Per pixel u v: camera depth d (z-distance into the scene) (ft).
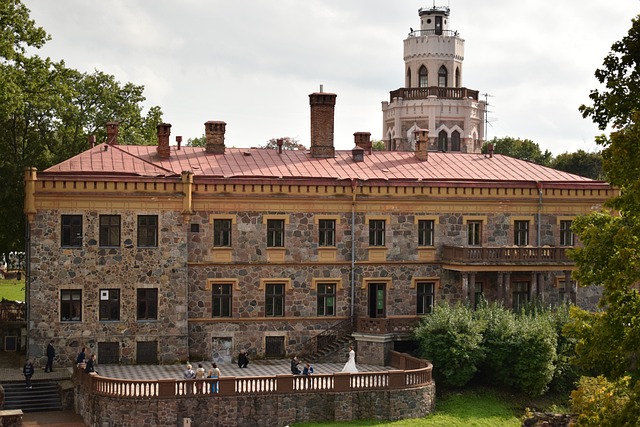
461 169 224.53
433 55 323.57
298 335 203.92
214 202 199.00
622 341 95.91
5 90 196.34
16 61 215.72
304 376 168.04
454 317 186.70
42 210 188.55
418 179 212.23
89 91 257.75
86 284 190.60
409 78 329.52
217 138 218.79
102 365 191.01
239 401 164.76
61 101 227.40
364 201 206.69
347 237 206.69
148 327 193.26
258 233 201.77
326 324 205.36
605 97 97.30
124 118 262.47
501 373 187.32
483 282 213.66
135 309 192.65
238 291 200.75
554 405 184.85
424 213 210.38
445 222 211.82
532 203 216.13
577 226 104.63
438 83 325.62
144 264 193.16
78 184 189.37
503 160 235.20
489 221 213.87
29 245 188.75
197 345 198.80
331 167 216.74
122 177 191.42
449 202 211.41
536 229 216.54
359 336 197.77
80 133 254.47
